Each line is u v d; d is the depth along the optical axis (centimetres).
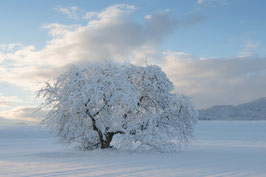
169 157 1780
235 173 1113
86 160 1636
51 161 1603
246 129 6875
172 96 2231
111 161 1566
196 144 3131
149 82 2214
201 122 10444
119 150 2092
